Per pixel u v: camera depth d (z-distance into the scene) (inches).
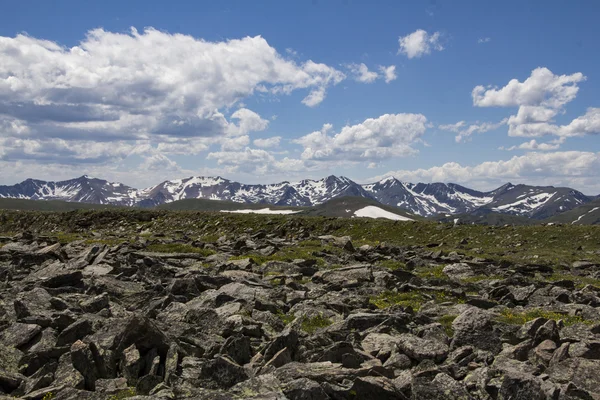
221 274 1342.3
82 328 716.7
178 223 3690.9
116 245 1923.0
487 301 1155.3
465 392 554.9
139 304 985.5
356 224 3294.8
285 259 1733.5
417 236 2999.5
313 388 515.8
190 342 729.6
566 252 2372.0
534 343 751.7
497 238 2807.6
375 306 1077.8
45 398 542.6
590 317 1005.2
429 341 735.7
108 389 575.5
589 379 621.3
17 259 1579.7
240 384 535.8
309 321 924.0
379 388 548.1
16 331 733.3
